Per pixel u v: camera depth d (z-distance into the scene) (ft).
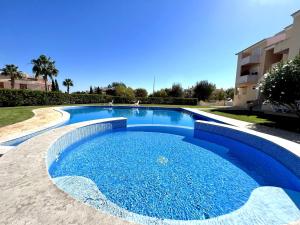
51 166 15.80
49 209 6.69
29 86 117.70
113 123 32.17
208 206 11.67
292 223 6.60
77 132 23.65
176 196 12.71
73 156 20.03
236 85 88.28
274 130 27.76
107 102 98.89
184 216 10.69
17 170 10.01
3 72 104.99
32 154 12.82
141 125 35.83
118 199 12.22
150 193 13.00
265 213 10.44
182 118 51.24
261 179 15.89
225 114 47.88
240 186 14.44
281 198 12.16
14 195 7.54
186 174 16.29
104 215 6.45
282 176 16.63
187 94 146.82
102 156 20.25
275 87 31.30
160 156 20.77
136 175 15.78
